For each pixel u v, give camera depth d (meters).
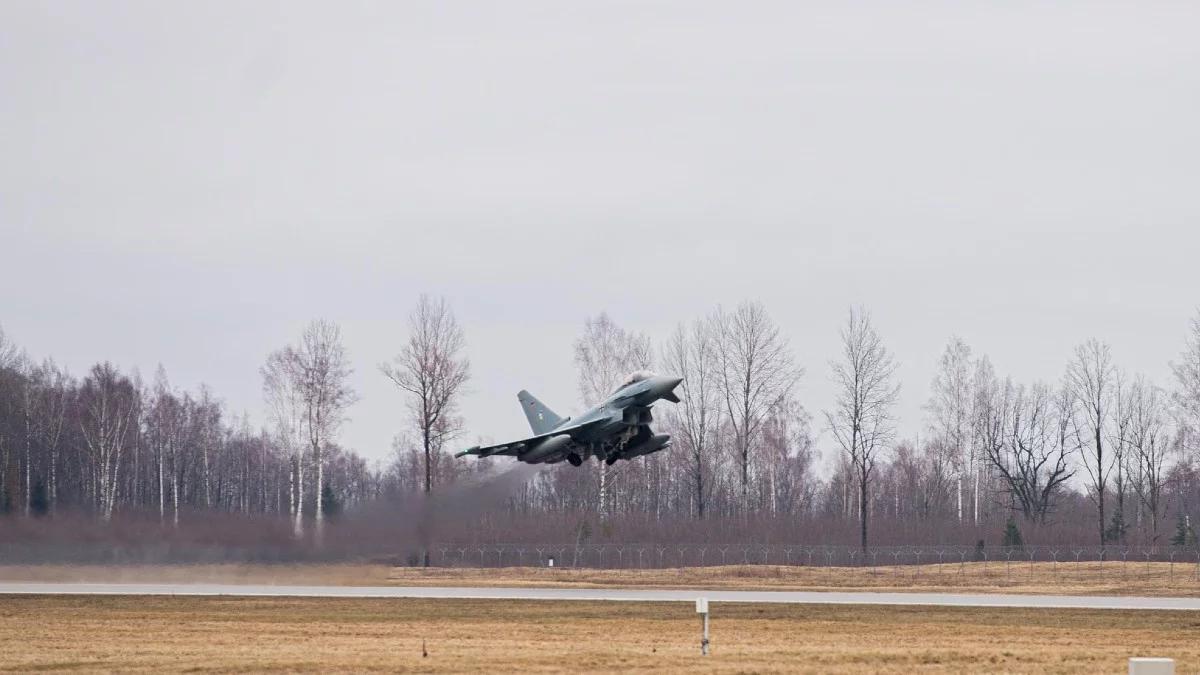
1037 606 173.88
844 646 128.75
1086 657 120.06
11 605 174.12
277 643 132.12
